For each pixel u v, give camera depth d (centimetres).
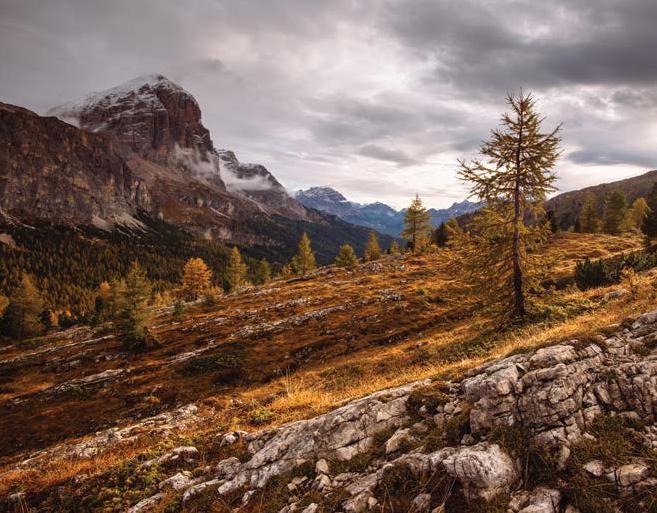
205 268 9106
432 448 688
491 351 1719
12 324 7531
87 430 2698
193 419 1867
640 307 1302
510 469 588
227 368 3538
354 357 3247
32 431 2747
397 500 603
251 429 1233
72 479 1120
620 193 8275
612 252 5809
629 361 741
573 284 3119
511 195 2127
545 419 639
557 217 18275
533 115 1947
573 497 533
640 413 645
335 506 635
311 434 872
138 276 4884
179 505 837
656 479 517
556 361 729
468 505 557
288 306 5681
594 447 589
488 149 2059
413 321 4119
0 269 14762
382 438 794
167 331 5309
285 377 3036
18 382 4003
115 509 914
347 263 8575
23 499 1080
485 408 690
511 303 2217
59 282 15700
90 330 6538
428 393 861
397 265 7662
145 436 1561
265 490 769
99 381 3662
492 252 2177
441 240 8544
